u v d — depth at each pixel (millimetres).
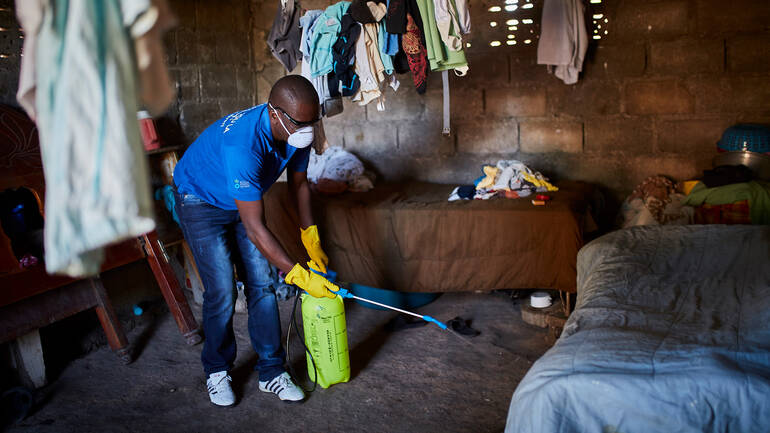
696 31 3621
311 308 2654
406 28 2850
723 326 1729
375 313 3633
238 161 2221
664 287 2080
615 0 3738
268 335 2689
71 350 3236
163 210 3715
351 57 3014
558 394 1499
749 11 3488
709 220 3416
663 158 3863
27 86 676
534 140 4141
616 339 1679
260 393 2760
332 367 2709
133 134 671
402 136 4453
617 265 2309
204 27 4230
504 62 4078
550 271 3264
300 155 2625
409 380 2805
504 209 3299
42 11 637
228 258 2584
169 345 3352
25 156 2963
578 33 3609
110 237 650
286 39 3293
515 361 2943
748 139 3404
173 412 2648
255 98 4734
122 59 659
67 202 637
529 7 3924
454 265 3422
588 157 4039
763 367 1504
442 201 3637
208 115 4324
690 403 1414
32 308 2781
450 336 3244
